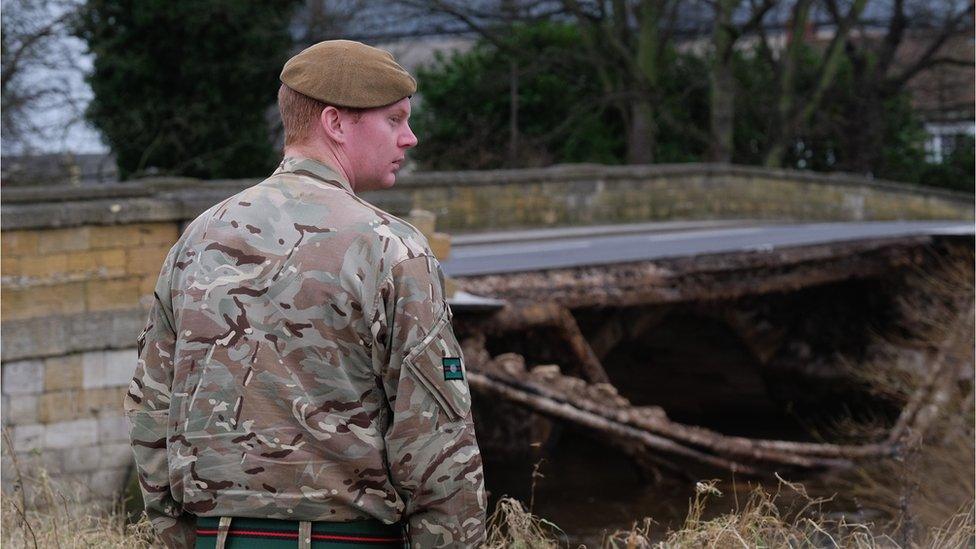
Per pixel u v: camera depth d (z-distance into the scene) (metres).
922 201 25.58
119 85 20.31
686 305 14.59
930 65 29.56
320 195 2.25
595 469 11.90
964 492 6.90
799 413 16.70
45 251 8.15
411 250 2.20
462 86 25.56
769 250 14.24
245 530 2.16
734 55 29.62
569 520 9.60
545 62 25.64
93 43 19.81
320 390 2.15
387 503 2.18
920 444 6.88
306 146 2.33
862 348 16.17
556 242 16.66
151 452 2.34
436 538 2.18
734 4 26.97
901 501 5.46
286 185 2.26
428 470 2.14
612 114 28.55
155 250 8.62
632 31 27.84
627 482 11.22
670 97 28.28
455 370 2.17
